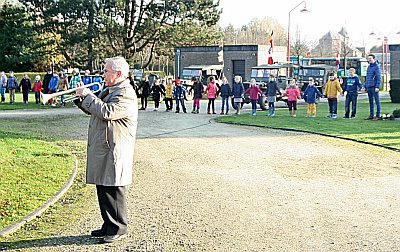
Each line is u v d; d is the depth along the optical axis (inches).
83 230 272.2
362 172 416.8
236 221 285.1
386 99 1470.2
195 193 350.3
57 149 523.8
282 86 1139.9
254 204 320.5
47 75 1200.8
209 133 677.3
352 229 269.9
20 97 1524.4
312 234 262.1
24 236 262.1
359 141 584.7
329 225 276.8
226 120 850.8
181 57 2197.3
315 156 493.4
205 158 484.1
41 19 1979.6
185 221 286.4
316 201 327.0
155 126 768.9
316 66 1289.4
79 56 1956.2
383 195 341.7
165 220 288.7
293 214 298.2
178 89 1043.9
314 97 906.7
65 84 1154.7
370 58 813.2
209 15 1935.3
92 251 240.8
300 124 765.3
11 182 365.7
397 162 458.6
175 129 727.7
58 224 282.5
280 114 975.6
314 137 629.9
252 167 440.1
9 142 559.5
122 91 251.1
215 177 400.8
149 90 1155.3
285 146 557.6
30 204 313.0
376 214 297.4
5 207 303.9
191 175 408.8
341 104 1233.4
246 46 2176.4
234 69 2214.6
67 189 362.6
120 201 257.9
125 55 1937.7
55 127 752.3
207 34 1975.9
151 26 1881.2
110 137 249.1
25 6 1979.6
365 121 794.8
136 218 293.0
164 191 356.8
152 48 2017.7
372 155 496.1
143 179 395.5
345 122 783.1
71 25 1923.0
